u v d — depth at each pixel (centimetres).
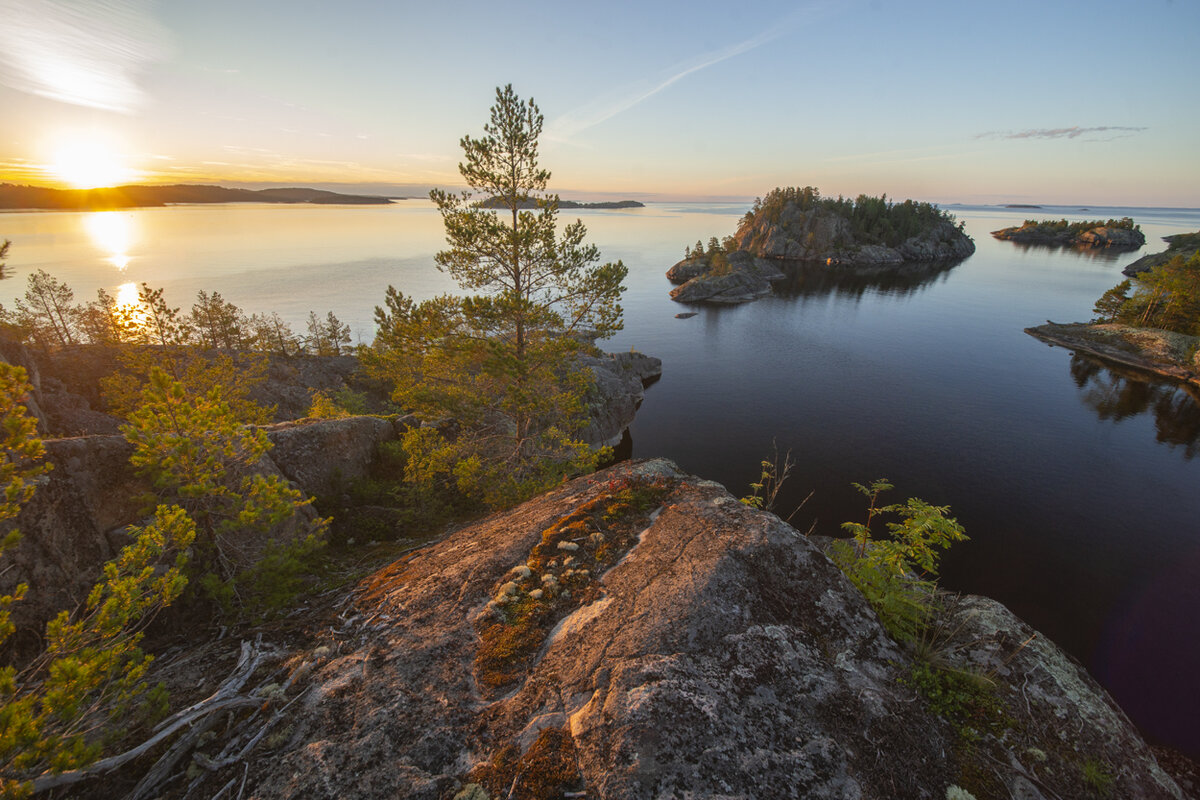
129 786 457
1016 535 3325
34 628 814
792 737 494
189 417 880
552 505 1005
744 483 4134
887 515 3612
